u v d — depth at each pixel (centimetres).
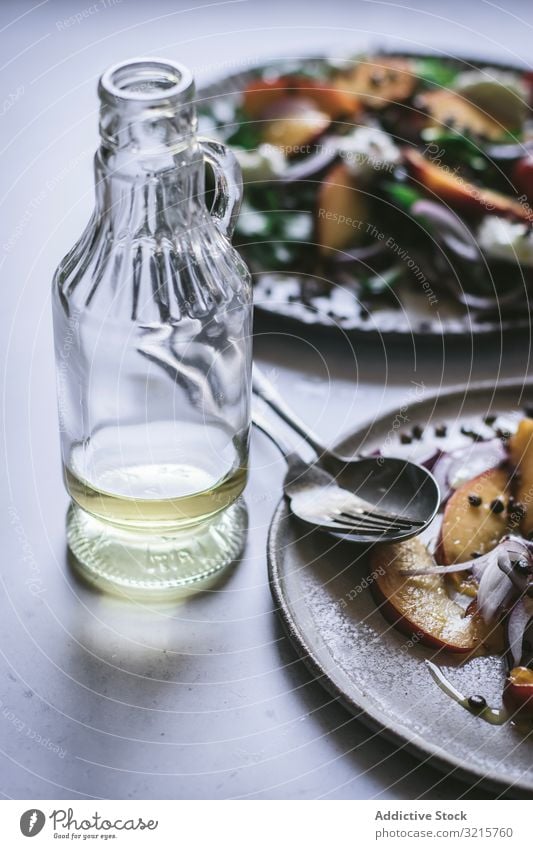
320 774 53
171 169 55
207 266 58
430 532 61
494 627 57
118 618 58
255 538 62
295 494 61
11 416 67
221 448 60
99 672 56
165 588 59
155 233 57
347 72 82
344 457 64
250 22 92
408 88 80
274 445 66
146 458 59
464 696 55
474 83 80
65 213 77
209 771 53
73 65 87
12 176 79
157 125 54
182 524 59
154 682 56
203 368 59
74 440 60
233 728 55
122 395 59
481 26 92
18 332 71
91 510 59
